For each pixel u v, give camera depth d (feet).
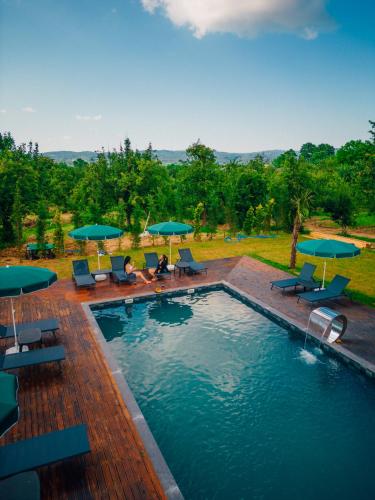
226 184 119.44
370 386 29.94
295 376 31.27
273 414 26.32
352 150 242.78
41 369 30.55
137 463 20.59
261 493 19.65
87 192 116.47
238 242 88.48
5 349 33.81
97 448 21.74
